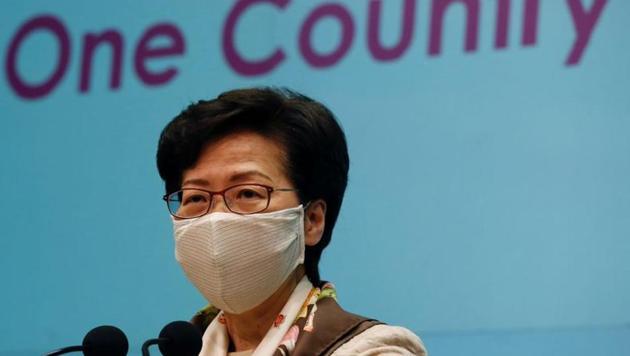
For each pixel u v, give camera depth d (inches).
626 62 325.7
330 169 206.8
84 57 388.5
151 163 372.2
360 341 192.2
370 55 353.1
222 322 210.7
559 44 333.7
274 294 205.3
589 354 312.8
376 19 355.3
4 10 401.7
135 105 378.3
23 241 380.5
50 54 393.4
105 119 381.4
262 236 198.5
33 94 392.5
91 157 380.2
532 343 318.7
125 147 376.5
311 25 362.3
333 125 208.1
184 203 203.5
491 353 321.7
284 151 201.8
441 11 348.8
